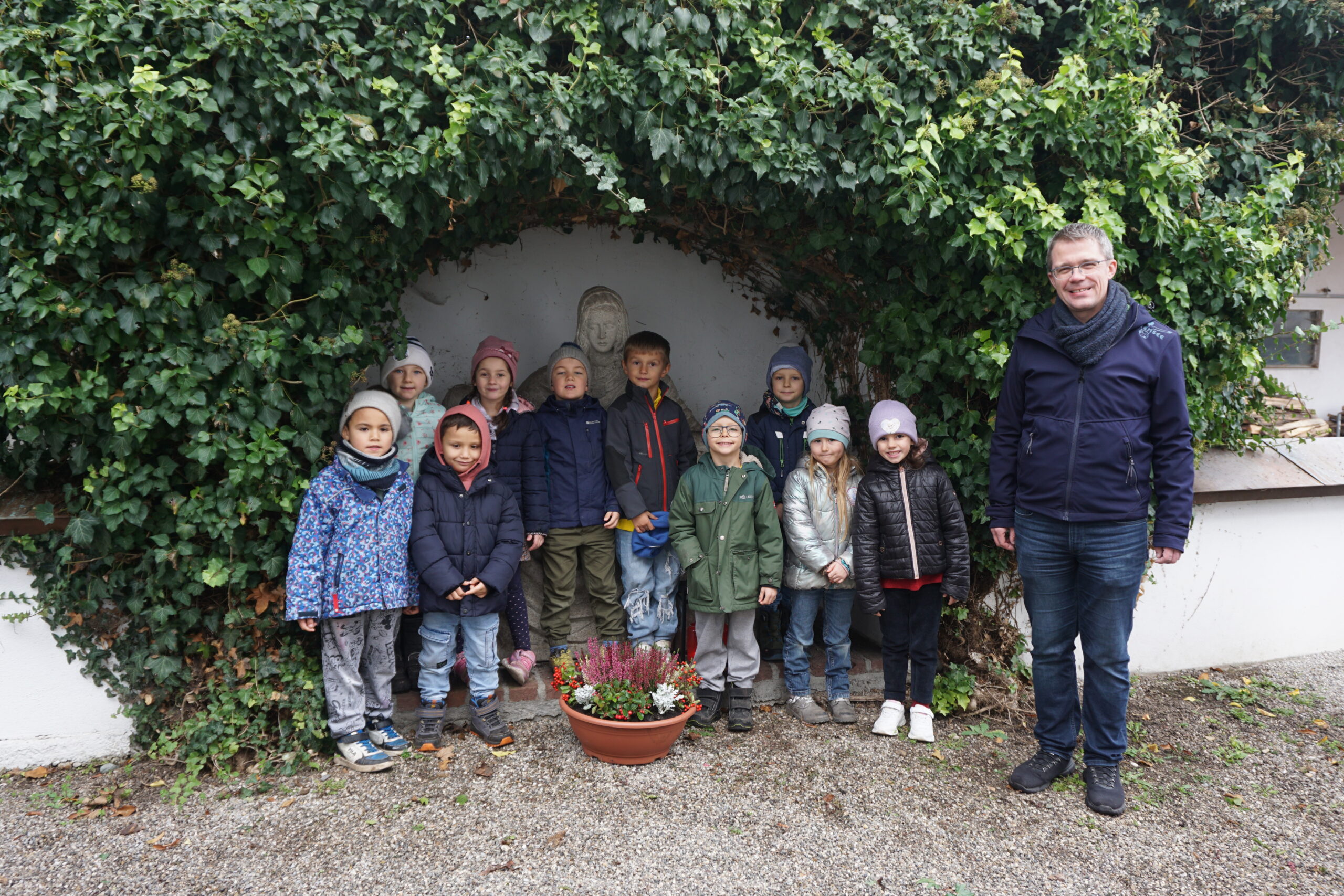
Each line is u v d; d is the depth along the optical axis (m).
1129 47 3.44
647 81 2.97
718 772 3.18
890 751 3.38
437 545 3.22
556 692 3.67
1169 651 4.38
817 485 3.69
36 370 2.64
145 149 2.50
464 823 2.78
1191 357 3.67
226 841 2.67
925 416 3.90
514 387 4.20
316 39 2.64
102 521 2.88
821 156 3.21
